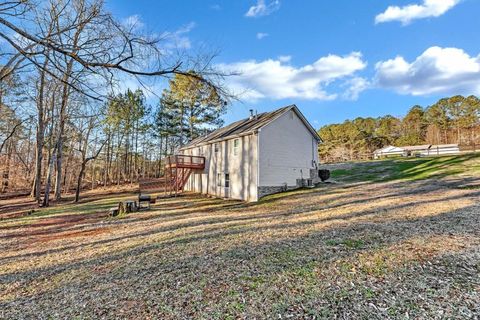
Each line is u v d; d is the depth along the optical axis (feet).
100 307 12.15
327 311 10.55
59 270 17.97
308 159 63.62
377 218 27.09
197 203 54.13
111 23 12.99
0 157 89.86
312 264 15.69
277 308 11.03
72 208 52.80
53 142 72.18
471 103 184.65
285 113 59.47
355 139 185.16
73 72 13.19
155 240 23.94
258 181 53.88
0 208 59.47
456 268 13.97
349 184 59.36
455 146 127.03
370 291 12.03
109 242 24.73
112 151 113.09
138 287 14.12
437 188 44.50
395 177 63.77
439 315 9.93
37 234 31.17
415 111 203.41
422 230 21.45
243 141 58.75
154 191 88.74
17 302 13.42
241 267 15.92
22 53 11.74
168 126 112.27
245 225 28.12
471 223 22.61
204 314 10.93
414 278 13.10
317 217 30.07
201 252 19.35
